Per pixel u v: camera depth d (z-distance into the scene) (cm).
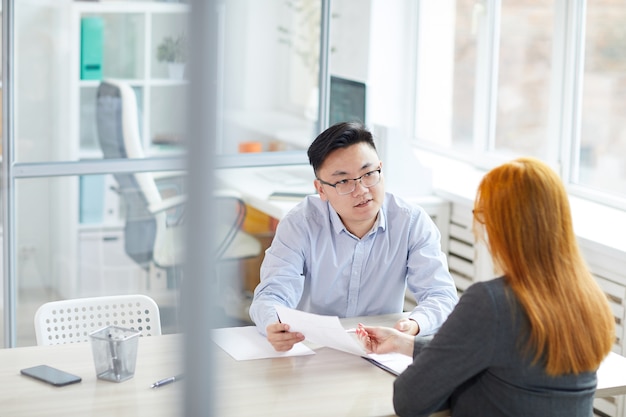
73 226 404
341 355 255
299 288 288
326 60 438
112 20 392
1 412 214
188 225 125
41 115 390
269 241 445
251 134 439
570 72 418
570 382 206
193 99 122
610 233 367
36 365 244
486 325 200
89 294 412
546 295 200
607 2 398
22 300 402
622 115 397
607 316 206
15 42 381
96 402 221
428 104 499
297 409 218
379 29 485
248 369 243
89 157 400
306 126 443
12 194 392
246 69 434
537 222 201
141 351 257
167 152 410
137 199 411
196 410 129
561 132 426
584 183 424
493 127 473
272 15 432
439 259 290
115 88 398
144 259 418
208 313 127
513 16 451
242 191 438
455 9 486
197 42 121
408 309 468
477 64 474
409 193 453
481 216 212
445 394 210
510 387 204
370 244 292
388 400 225
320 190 284
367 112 449
